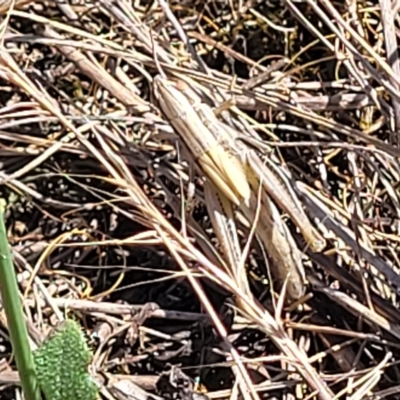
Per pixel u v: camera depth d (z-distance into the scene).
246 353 0.11
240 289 0.09
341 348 0.10
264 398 0.10
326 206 0.11
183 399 0.10
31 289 0.11
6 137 0.11
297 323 0.10
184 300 0.11
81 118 0.11
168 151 0.11
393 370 0.10
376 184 0.11
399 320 0.10
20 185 0.11
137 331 0.11
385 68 0.10
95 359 0.10
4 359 0.10
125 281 0.11
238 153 0.09
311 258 0.10
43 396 0.07
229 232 0.10
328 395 0.09
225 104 0.10
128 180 0.10
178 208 0.11
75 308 0.11
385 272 0.10
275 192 0.10
